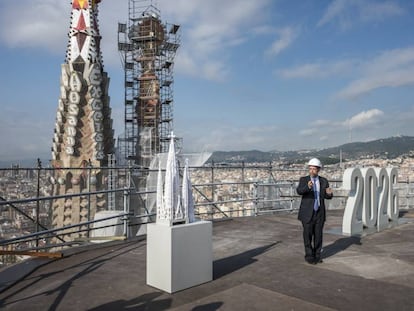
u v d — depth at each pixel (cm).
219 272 641
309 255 703
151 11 3859
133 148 3853
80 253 771
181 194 577
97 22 3881
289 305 489
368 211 1052
